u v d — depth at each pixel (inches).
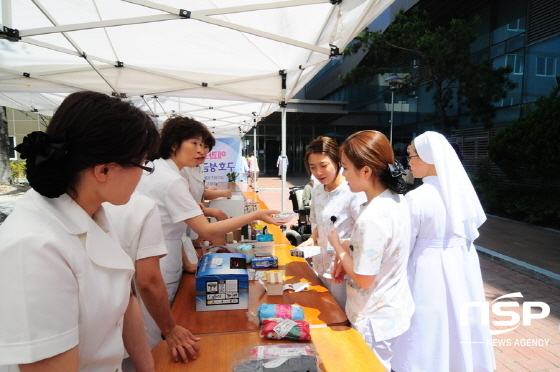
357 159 60.9
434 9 495.2
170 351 51.6
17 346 23.9
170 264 72.2
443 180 75.0
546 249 224.7
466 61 383.6
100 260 30.8
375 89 777.6
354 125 844.6
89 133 27.0
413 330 77.7
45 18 109.6
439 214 76.6
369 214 58.5
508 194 354.3
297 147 882.8
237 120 320.5
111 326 32.3
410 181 342.3
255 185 437.4
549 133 274.4
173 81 154.4
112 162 28.8
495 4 430.9
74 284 27.7
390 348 63.1
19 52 130.6
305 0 87.0
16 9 103.6
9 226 26.6
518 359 111.0
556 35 341.1
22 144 26.6
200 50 130.8
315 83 1107.3
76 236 29.6
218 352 51.6
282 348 49.6
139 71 147.2
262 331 55.1
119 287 32.8
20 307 24.0
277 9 96.7
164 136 78.2
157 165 74.4
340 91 933.2
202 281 64.8
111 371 33.4
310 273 86.9
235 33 115.6
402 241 61.4
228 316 63.2
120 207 47.3
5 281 24.1
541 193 327.3
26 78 146.9
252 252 97.0
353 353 51.4
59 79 148.7
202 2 98.5
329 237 68.6
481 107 393.7
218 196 130.2
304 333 53.7
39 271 24.8
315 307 67.4
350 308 65.5
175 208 68.8
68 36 112.3
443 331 76.2
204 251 103.9
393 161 62.0
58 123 27.9
